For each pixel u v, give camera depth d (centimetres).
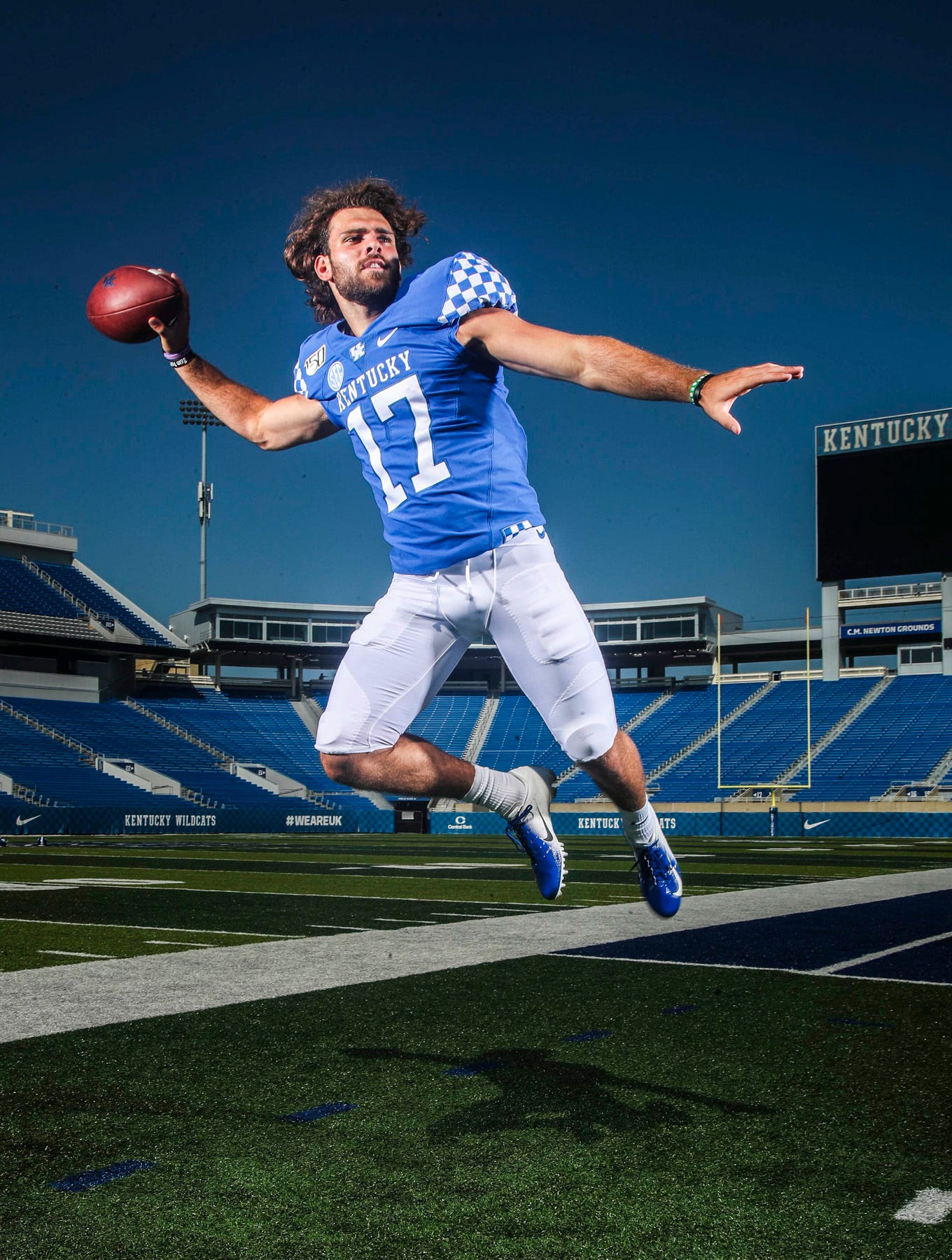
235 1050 362
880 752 3544
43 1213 219
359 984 491
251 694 4541
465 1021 408
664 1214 218
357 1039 378
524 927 732
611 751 288
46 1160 252
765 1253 200
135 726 3912
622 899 972
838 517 3359
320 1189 232
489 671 4697
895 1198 227
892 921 755
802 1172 243
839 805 3198
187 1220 215
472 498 278
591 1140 264
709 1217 216
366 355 282
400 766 295
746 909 848
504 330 254
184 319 344
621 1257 198
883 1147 260
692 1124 278
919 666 3969
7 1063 345
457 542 280
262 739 4150
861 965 550
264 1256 198
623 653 4531
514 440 288
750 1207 222
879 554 3297
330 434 345
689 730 4031
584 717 285
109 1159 252
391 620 293
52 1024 404
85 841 2597
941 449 3225
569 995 464
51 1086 316
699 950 607
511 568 280
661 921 762
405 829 3322
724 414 211
